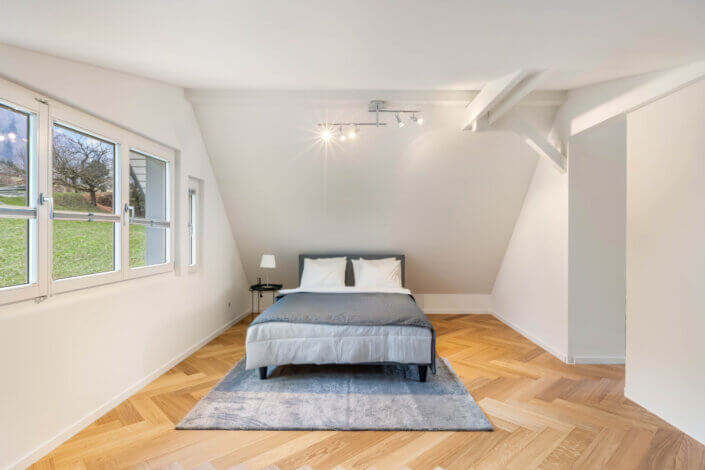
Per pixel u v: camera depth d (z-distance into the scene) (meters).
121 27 1.78
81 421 2.20
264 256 4.75
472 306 5.62
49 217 2.03
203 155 3.91
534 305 4.17
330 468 1.87
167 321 3.18
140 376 2.80
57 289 2.08
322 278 4.63
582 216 3.46
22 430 1.82
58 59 2.07
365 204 4.55
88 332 2.27
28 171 1.95
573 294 3.47
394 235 4.91
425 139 3.92
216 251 4.28
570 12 1.64
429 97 3.33
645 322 2.54
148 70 2.57
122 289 2.60
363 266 4.77
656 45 1.97
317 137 3.91
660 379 2.41
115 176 2.63
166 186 3.30
